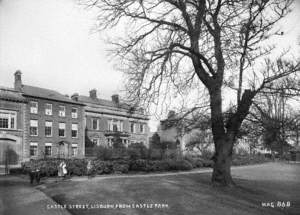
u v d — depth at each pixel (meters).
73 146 46.34
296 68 13.96
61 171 20.66
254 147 16.72
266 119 14.12
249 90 14.93
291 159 25.12
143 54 14.31
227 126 15.88
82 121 48.47
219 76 15.77
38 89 44.81
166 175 23.30
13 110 38.28
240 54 15.02
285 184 17.81
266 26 14.19
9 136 37.28
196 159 35.94
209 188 14.55
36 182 17.75
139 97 14.30
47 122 43.12
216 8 15.57
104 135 54.25
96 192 12.67
